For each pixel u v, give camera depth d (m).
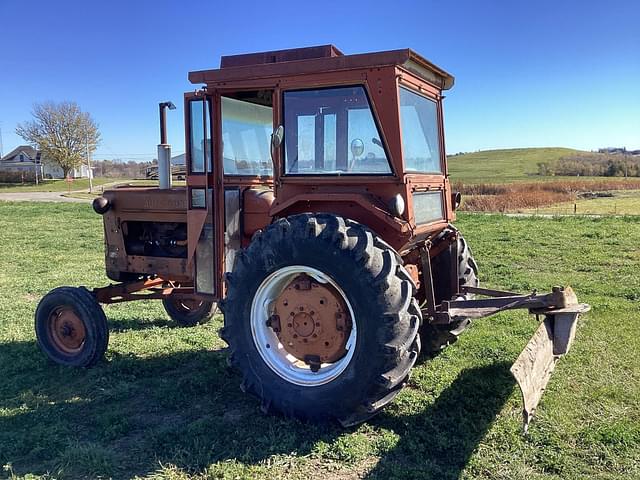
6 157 81.50
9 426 4.01
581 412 3.89
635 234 12.66
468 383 4.46
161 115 5.37
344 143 3.94
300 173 4.10
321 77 3.94
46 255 12.27
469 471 3.25
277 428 3.79
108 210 5.62
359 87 3.86
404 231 3.75
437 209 4.50
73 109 64.75
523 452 3.43
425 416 3.91
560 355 3.78
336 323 3.81
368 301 3.54
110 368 5.05
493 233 13.57
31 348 5.70
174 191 5.29
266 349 4.00
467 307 4.18
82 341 5.23
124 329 6.38
